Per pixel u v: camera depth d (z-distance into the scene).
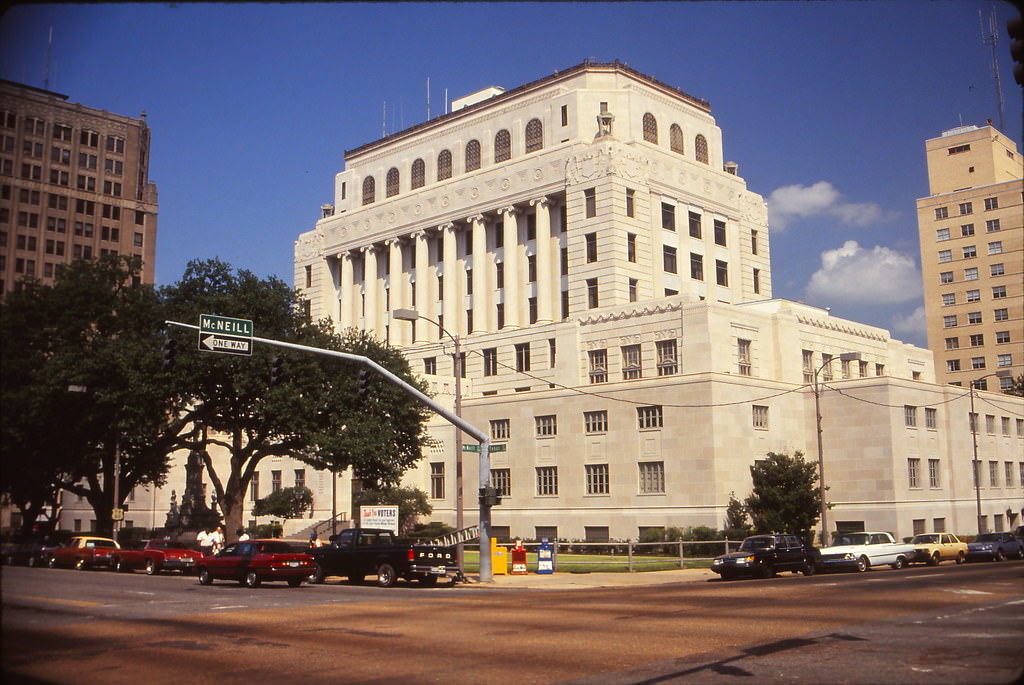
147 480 67.31
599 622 19.50
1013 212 125.44
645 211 80.12
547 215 83.12
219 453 88.94
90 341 50.44
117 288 53.69
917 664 13.48
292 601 25.45
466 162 93.69
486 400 68.75
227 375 48.44
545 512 63.91
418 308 92.31
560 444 63.88
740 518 55.59
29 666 14.12
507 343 81.94
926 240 132.38
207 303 49.41
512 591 30.55
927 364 84.44
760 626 18.23
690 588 29.89
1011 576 32.94
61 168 121.62
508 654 15.27
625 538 59.38
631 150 79.81
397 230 95.06
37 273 117.62
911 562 43.91
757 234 93.50
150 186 131.12
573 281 78.56
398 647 16.16
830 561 40.28
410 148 99.38
